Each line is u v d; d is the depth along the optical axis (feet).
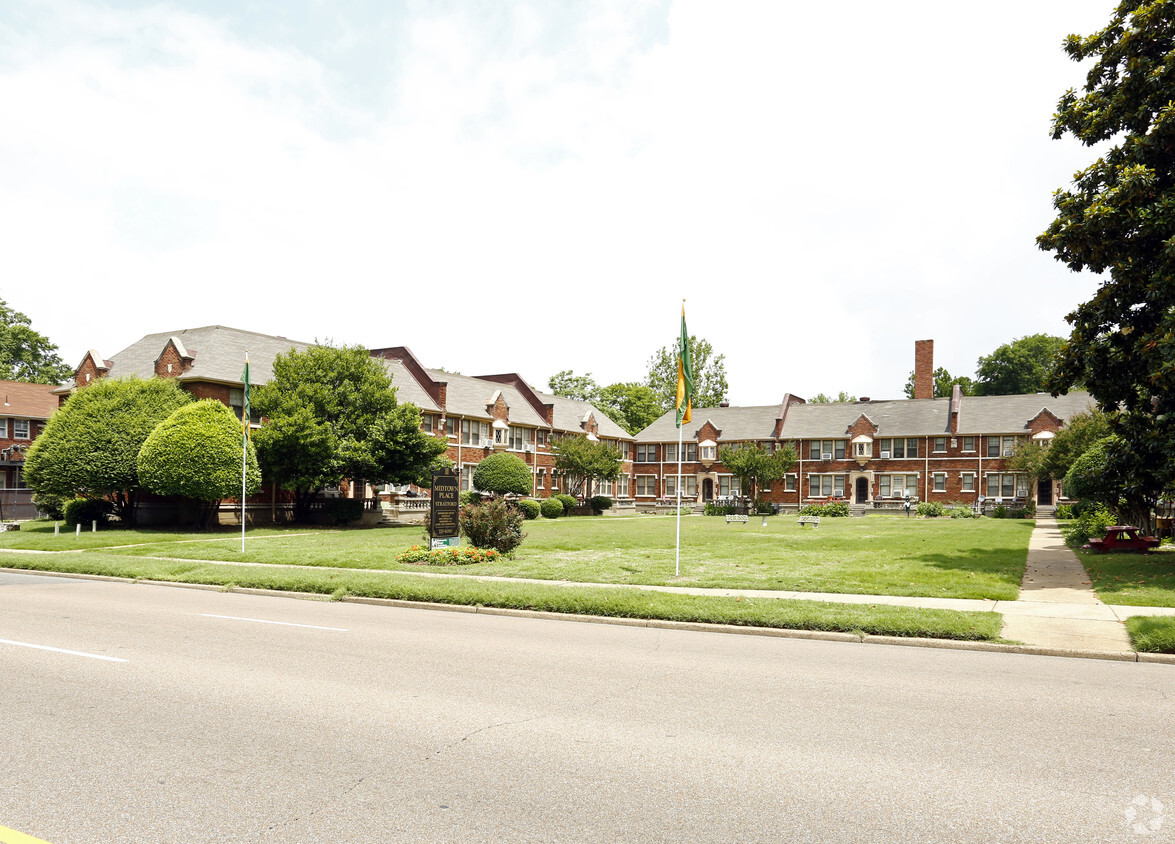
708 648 32.32
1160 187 56.13
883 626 35.04
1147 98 56.54
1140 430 59.31
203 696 23.34
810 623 36.11
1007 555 70.69
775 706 22.82
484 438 180.04
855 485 208.23
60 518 128.77
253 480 106.32
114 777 16.75
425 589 45.57
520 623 38.70
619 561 66.49
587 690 24.48
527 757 18.15
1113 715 22.12
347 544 84.84
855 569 59.41
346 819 14.65
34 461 108.17
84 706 22.17
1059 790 16.31
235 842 13.69
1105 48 61.98
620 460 197.26
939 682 26.23
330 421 120.67
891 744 19.30
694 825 14.52
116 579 59.26
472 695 23.68
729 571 58.39
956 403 198.29
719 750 18.76
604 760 18.01
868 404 217.15
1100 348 59.72
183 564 62.54
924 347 217.56
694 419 238.07
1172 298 53.26
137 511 116.67
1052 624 36.60
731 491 225.56
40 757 17.97
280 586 50.67
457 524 68.13
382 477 124.77
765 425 225.35
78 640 32.35
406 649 30.91
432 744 19.02
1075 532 85.97
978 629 33.91
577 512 192.75
